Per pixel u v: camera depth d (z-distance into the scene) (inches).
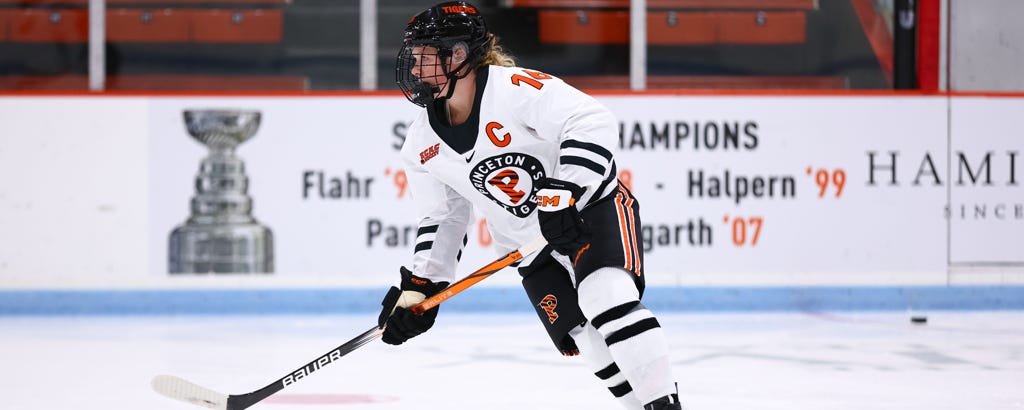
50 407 314.2
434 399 324.2
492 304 609.9
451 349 445.4
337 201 614.2
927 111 628.7
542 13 655.8
